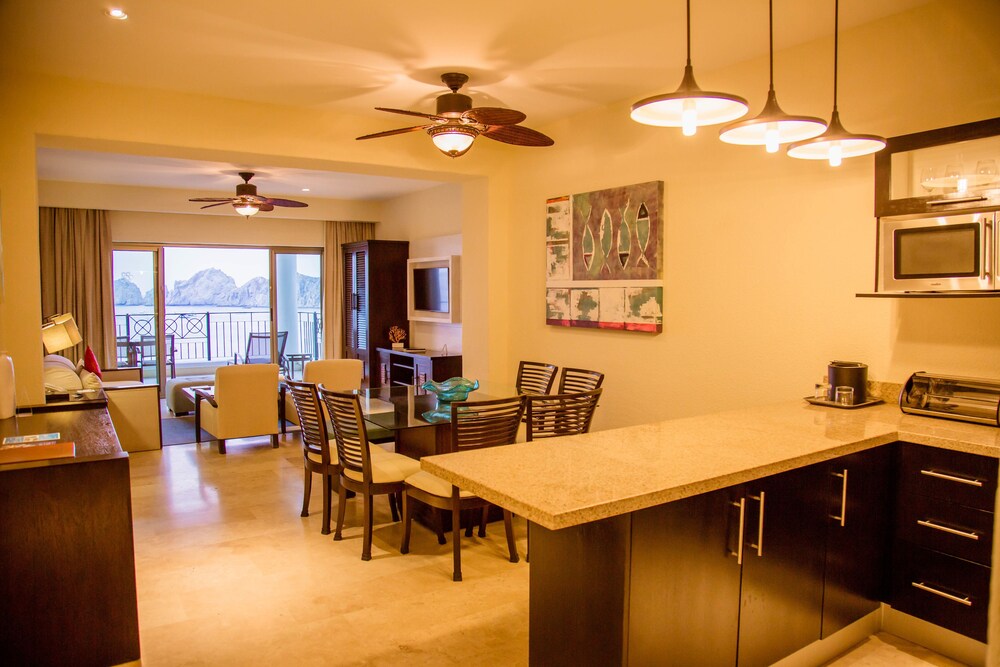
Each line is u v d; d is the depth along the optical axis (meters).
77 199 7.79
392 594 3.08
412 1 2.87
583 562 1.82
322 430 3.84
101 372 6.75
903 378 3.03
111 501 2.37
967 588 2.36
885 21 3.03
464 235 5.78
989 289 2.47
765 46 3.42
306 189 8.47
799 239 3.41
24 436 2.70
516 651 2.59
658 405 4.26
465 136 3.76
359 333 9.14
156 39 3.28
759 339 3.62
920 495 2.48
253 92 4.20
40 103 3.79
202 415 6.17
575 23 3.11
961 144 2.56
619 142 4.49
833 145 2.35
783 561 2.14
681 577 1.83
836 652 2.45
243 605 2.97
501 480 1.83
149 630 2.74
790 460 2.10
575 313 4.83
